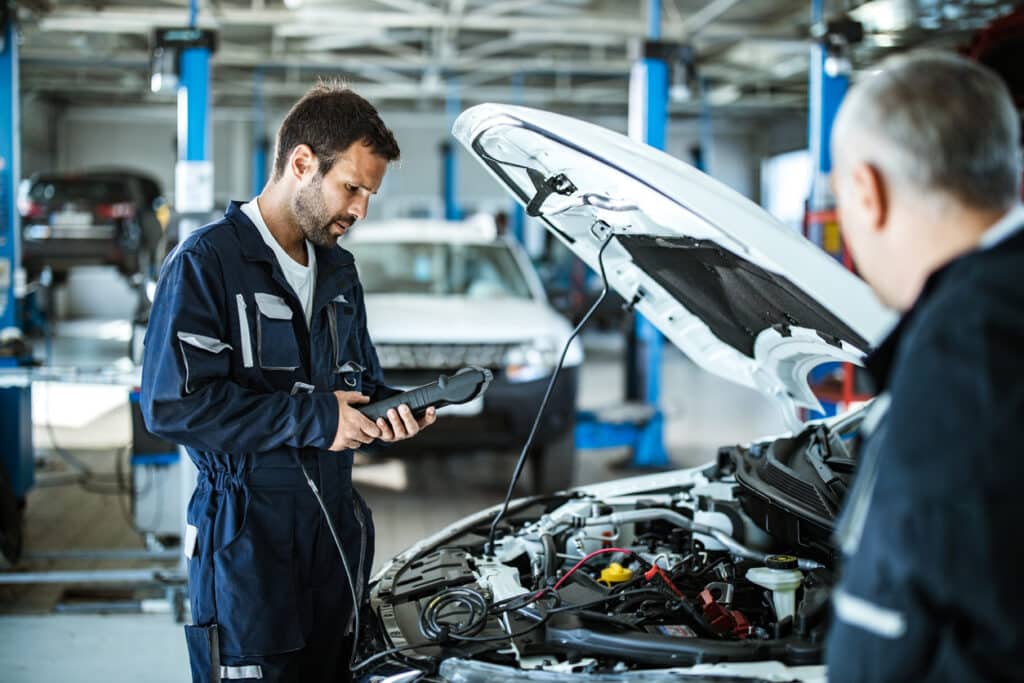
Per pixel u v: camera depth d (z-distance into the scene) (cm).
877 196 116
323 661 219
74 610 416
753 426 841
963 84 111
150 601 420
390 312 567
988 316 100
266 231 210
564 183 200
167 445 468
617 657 177
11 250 561
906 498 100
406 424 204
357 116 198
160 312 197
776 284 181
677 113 1870
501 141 195
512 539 247
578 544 240
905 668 101
